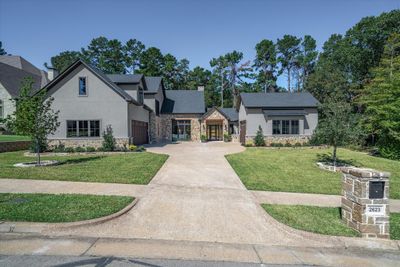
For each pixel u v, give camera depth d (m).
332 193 8.52
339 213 6.41
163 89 32.59
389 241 4.92
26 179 9.10
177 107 32.22
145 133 25.72
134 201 6.88
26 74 30.03
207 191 8.30
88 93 18.89
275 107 24.89
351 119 12.95
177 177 10.20
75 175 9.84
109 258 4.05
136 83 22.61
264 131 24.89
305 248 4.71
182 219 5.89
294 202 7.41
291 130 24.73
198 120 31.72
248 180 9.98
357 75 35.50
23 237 4.74
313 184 9.66
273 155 17.36
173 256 4.20
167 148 21.39
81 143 18.77
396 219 6.20
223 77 57.34
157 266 3.85
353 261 4.29
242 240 4.94
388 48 23.31
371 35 32.84
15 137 20.80
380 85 18.11
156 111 28.98
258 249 4.60
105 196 7.17
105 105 18.97
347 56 35.00
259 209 6.71
